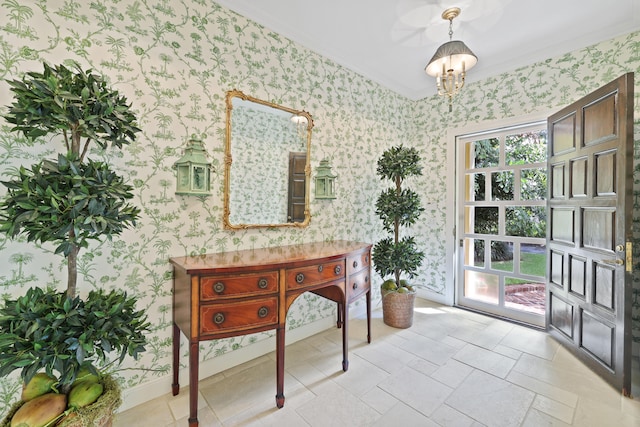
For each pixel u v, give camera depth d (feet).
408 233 11.36
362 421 4.78
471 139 10.13
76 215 3.23
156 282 5.39
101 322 3.42
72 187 3.35
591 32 7.30
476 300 10.11
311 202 8.02
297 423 4.74
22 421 3.29
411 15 6.75
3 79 4.03
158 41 5.34
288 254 6.04
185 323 4.85
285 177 7.39
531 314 8.83
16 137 4.16
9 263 4.14
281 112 7.29
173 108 5.52
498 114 9.18
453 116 10.31
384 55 8.56
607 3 6.26
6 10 4.07
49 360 3.12
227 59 6.27
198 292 4.58
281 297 5.21
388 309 8.66
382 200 8.90
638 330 6.57
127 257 5.07
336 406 5.15
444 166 10.58
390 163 8.59
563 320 7.38
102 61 4.77
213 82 6.06
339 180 8.79
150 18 5.26
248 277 4.91
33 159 4.28
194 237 5.84
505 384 5.75
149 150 5.26
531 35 7.52
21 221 3.04
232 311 4.79
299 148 7.68
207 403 5.23
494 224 9.66
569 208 7.13
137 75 5.11
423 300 11.07
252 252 6.30
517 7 6.43
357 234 9.42
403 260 8.52
